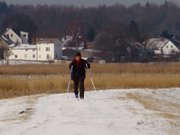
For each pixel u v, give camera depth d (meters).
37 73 116.94
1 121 32.47
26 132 26.83
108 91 52.06
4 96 59.31
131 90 54.22
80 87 42.66
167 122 28.83
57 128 27.41
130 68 123.50
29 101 43.69
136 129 26.70
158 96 51.06
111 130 26.42
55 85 69.19
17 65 147.88
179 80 73.44
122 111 34.03
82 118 30.89
